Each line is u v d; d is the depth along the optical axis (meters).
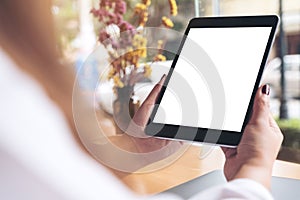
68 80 0.48
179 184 0.93
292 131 1.97
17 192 0.43
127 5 1.45
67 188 0.44
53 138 0.45
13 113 0.44
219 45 0.96
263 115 0.75
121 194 0.47
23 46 0.46
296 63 2.00
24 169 0.43
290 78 2.03
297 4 1.87
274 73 2.05
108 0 1.35
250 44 0.94
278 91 2.06
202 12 1.76
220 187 0.55
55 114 0.46
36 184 0.43
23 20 0.45
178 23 1.73
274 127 0.75
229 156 0.79
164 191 0.89
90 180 0.45
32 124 0.45
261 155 0.69
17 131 0.44
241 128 0.86
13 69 0.45
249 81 0.90
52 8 0.47
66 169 0.44
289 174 0.98
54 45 0.47
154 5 1.71
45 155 0.44
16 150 0.43
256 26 0.95
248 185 0.56
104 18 1.35
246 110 0.87
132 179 0.86
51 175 0.44
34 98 0.45
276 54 2.03
